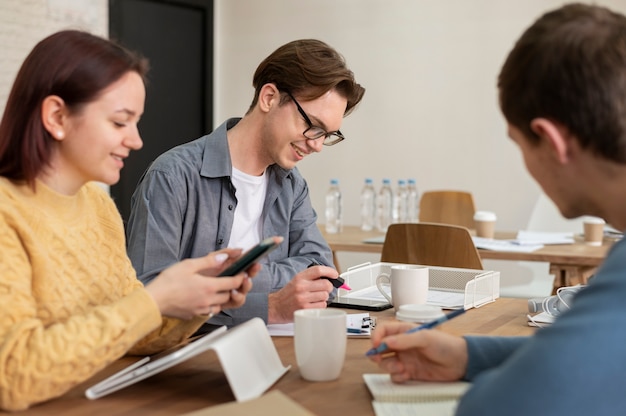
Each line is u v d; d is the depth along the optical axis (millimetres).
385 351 1344
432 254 2867
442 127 5379
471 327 1751
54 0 4746
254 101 2162
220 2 5930
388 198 4488
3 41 4480
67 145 1319
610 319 869
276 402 1104
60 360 1171
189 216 2084
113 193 5242
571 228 4398
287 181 2283
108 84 1294
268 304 1823
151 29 5457
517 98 1028
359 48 5547
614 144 965
